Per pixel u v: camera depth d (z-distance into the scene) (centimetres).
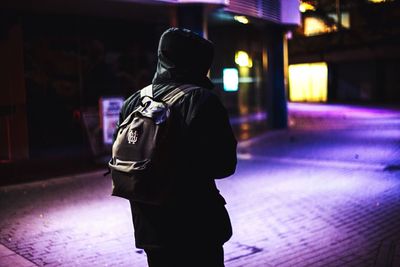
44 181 901
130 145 236
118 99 1119
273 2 1427
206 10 1157
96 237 554
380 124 1747
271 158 1092
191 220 240
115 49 1414
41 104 1257
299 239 525
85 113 1103
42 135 1262
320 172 908
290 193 746
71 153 1233
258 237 536
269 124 1678
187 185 237
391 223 572
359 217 603
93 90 1373
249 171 944
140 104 255
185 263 244
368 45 3147
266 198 718
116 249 512
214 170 237
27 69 1218
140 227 251
